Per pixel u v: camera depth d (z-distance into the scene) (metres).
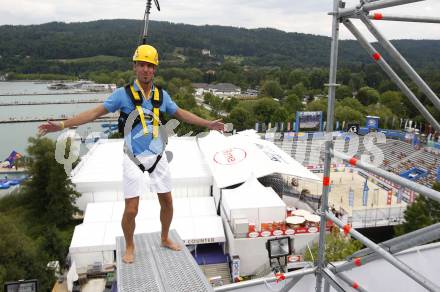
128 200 4.91
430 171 50.91
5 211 36.06
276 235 25.62
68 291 22.72
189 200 31.86
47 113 123.50
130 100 4.66
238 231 25.16
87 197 33.41
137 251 5.31
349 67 186.88
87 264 25.27
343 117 76.31
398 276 6.04
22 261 20.92
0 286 18.61
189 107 95.12
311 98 121.19
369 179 47.00
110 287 23.42
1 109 133.25
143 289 4.34
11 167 60.53
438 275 6.15
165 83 150.12
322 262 5.44
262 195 28.31
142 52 4.51
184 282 4.49
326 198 5.14
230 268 26.09
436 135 62.22
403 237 4.40
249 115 82.69
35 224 34.00
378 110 86.00
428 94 4.14
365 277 6.02
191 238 25.95
